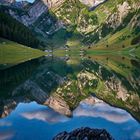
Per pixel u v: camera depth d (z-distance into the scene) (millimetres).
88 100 96250
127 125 45688
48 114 55438
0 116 53969
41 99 85375
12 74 135250
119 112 62375
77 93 108062
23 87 103938
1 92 92438
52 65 194250
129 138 39094
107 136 33875
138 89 106688
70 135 33969
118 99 90750
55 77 138375
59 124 46719
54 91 106250
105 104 78500
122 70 168375
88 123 47188
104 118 50250
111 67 186000
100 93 106562
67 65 199125
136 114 58750
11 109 63406
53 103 77875
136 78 135000
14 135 41406
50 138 39750
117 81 128625
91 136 33562
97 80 136125
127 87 112500
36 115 54688
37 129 43906
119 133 41312
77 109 62594
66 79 136500
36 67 174375
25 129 44281
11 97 84312
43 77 135000
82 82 131500
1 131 43469
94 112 58469
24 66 174875
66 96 100375
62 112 58406
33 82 117812
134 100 85625
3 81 114438
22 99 82125
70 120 48750
